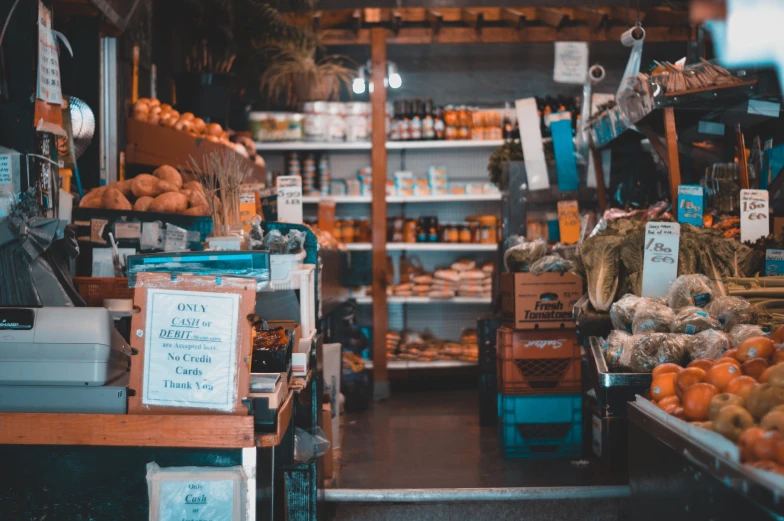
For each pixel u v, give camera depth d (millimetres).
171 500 2320
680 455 2152
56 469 2369
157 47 5812
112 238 3379
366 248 7348
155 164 4863
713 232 3701
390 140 7375
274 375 2473
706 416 2193
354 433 5238
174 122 5152
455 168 7863
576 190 5676
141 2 5293
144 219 3545
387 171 7891
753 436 1834
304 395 3430
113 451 2357
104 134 4703
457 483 3834
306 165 7418
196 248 3516
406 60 7918
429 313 7887
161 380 2338
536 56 7875
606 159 5688
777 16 4238
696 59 4684
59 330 2338
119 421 2328
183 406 2328
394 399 6723
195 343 2342
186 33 6551
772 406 1930
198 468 2336
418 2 6953
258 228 3439
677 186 3947
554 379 4379
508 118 7387
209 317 2340
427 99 7418
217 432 2316
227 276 2357
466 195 7340
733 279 3441
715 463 1908
